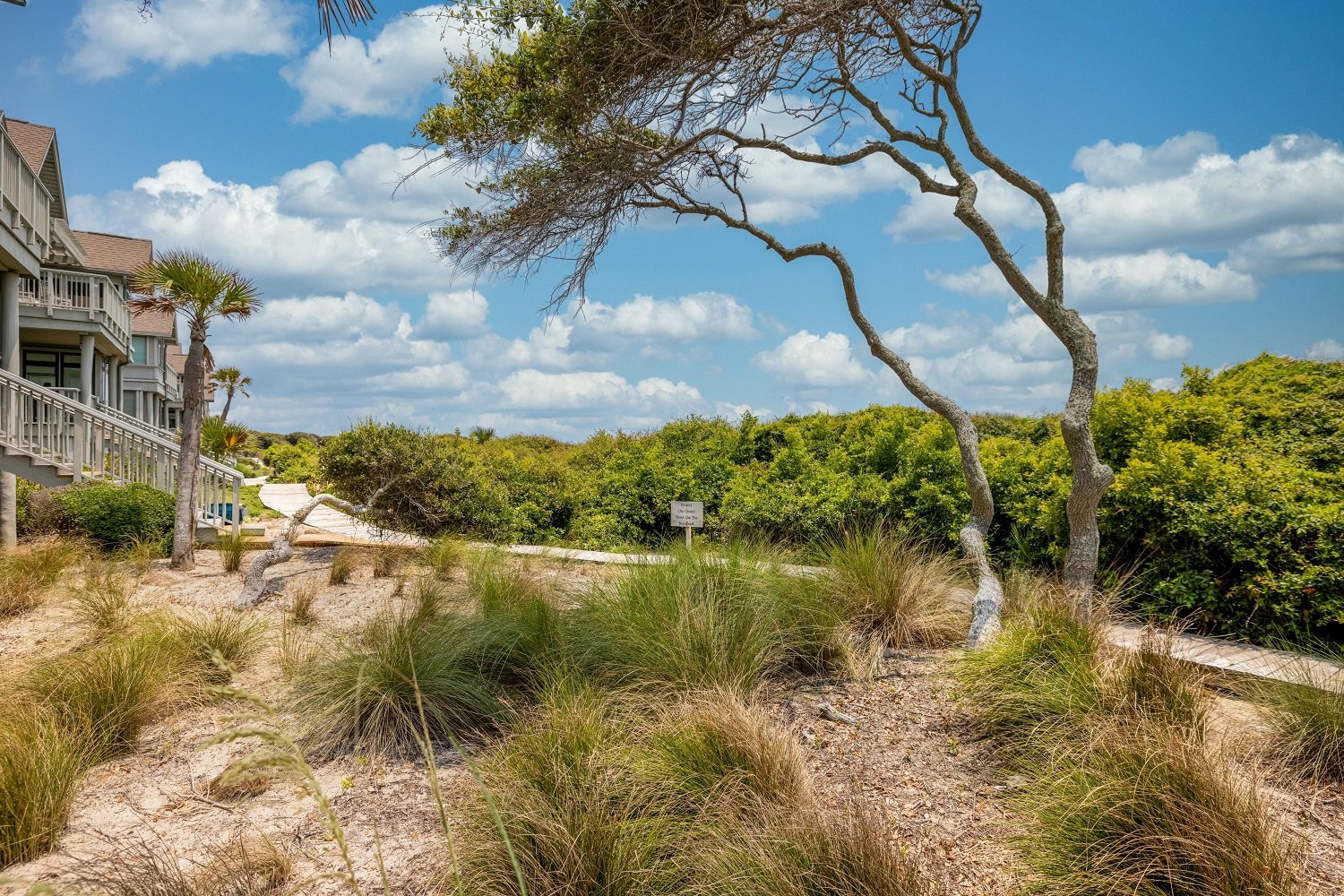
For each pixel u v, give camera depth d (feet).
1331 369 27.91
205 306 31.14
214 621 19.08
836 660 16.02
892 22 16.78
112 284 66.80
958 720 13.19
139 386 102.06
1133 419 23.90
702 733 11.07
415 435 35.63
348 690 14.21
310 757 13.37
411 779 12.49
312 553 36.52
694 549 20.95
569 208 20.34
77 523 35.32
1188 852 8.16
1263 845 8.27
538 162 20.24
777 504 31.17
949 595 19.08
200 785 12.47
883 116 19.65
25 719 12.77
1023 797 10.37
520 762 10.69
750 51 15.67
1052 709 12.17
